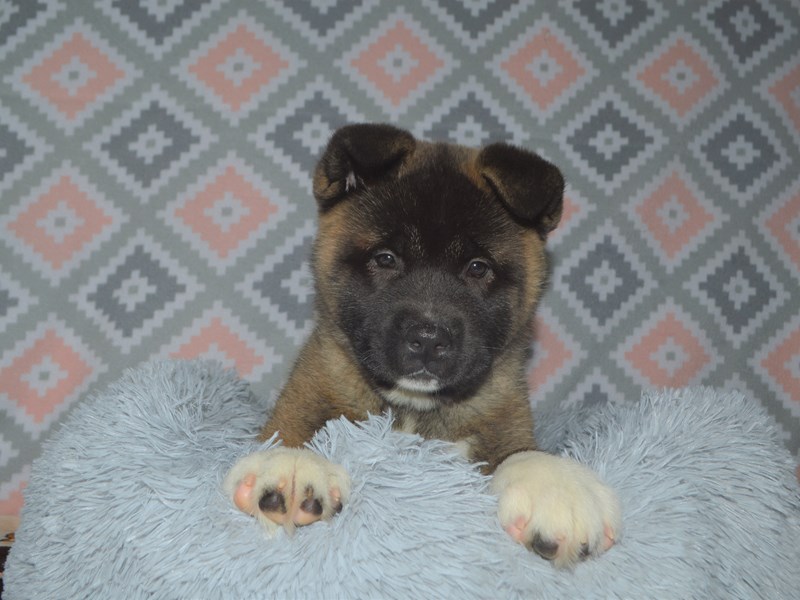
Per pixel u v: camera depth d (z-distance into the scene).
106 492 0.48
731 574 0.47
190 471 0.48
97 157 0.71
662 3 0.75
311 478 0.43
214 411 0.59
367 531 0.43
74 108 0.71
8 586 0.52
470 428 0.57
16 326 0.69
